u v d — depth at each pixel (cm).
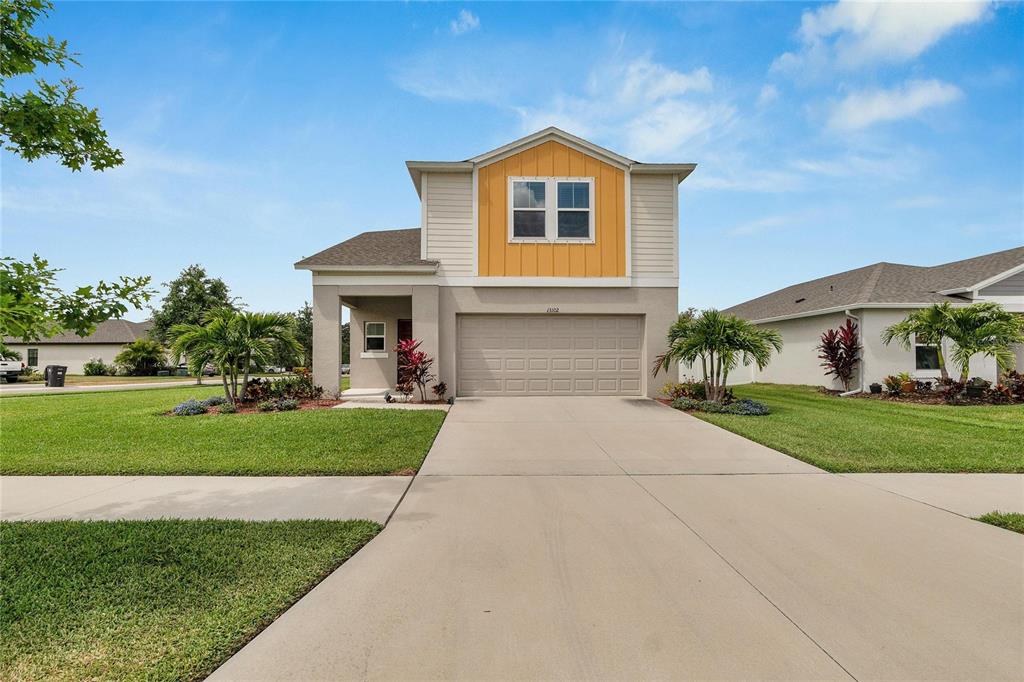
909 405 1165
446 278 1198
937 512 442
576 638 248
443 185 1209
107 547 354
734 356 1032
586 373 1222
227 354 1047
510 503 468
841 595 293
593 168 1222
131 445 696
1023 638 249
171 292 2802
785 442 720
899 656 234
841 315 1545
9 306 237
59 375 2175
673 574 320
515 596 291
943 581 311
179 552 347
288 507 454
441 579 313
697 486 525
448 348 1192
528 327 1220
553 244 1211
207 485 525
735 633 253
